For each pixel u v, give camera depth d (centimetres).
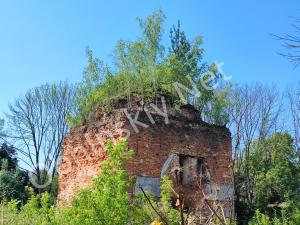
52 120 3641
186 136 1756
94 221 794
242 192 2745
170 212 923
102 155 1700
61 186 1934
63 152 1981
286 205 1922
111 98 1850
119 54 1995
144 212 863
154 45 1992
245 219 2289
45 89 3684
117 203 801
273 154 3066
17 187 3300
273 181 2709
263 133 3303
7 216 1020
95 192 838
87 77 2034
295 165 2966
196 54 2308
